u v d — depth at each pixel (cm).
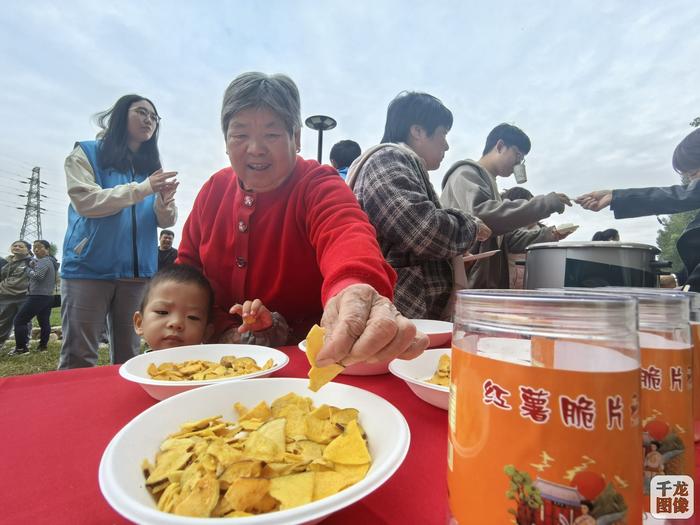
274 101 110
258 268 126
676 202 155
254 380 63
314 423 50
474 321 30
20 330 418
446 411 63
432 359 84
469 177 197
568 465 24
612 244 107
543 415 25
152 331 112
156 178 205
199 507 33
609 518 23
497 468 26
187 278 120
